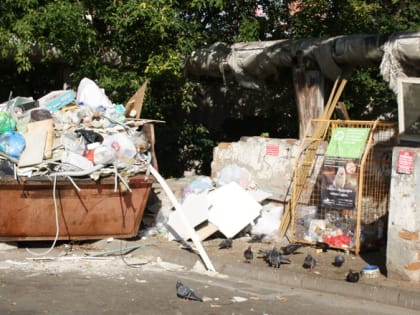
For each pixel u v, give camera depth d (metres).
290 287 7.98
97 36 12.35
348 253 9.23
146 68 12.39
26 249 9.78
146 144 10.27
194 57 12.40
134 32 12.30
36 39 11.70
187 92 13.66
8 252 9.56
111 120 10.36
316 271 8.20
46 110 10.21
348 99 13.28
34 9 11.52
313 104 10.63
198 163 14.86
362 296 7.42
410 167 7.51
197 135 14.71
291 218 10.14
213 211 10.32
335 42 10.15
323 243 9.44
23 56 11.73
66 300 7.05
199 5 12.20
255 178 11.10
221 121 15.33
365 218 9.33
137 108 10.95
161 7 11.73
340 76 10.45
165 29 11.94
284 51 10.87
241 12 13.13
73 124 10.16
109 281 8.02
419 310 6.97
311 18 13.28
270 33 13.59
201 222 10.06
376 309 7.04
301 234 9.93
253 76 11.76
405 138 7.91
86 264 8.98
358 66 10.80
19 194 9.36
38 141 9.61
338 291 7.63
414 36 9.12
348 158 9.34
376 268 7.93
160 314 6.62
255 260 8.86
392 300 7.20
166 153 14.72
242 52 11.55
